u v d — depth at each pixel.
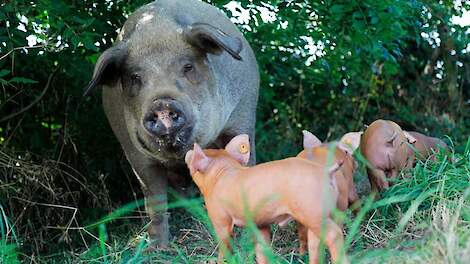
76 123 7.88
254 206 3.98
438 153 5.88
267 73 9.27
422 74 11.59
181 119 5.08
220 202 4.16
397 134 5.52
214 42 5.53
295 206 3.88
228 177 4.17
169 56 5.48
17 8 6.41
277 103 10.47
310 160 4.37
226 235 4.20
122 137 6.25
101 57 5.46
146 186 6.20
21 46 6.64
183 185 6.79
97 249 5.88
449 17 9.62
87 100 7.92
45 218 7.14
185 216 6.97
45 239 6.97
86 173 7.73
